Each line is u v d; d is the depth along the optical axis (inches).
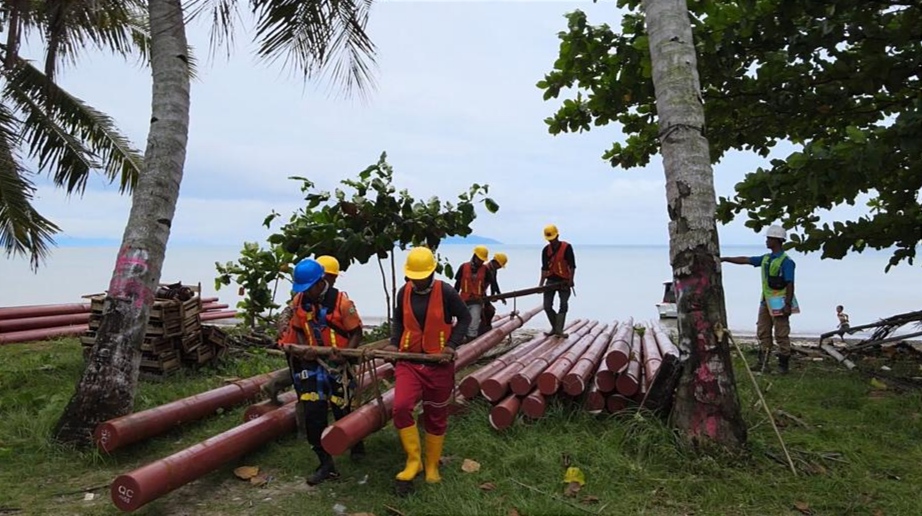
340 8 292.2
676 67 220.4
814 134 423.5
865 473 196.4
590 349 331.9
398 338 194.7
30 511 175.6
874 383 318.7
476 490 184.4
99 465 209.8
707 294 209.8
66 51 464.4
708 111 395.9
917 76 343.3
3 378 307.7
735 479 189.3
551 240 409.4
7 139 476.7
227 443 193.2
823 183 308.3
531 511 171.6
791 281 347.9
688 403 209.3
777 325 350.6
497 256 442.3
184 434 239.9
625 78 367.6
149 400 277.3
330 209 413.4
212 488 192.7
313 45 291.7
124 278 233.8
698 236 211.6
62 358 358.3
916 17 322.3
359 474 201.5
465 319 191.5
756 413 248.8
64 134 525.7
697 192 213.6
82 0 339.3
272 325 467.5
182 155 253.1
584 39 367.9
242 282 454.9
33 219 474.9
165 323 316.8
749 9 327.0
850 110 393.4
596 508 174.6
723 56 353.1
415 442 186.9
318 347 193.5
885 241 371.2
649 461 202.2
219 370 349.1
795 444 220.8
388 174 414.6
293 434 235.3
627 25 358.0
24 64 494.3
